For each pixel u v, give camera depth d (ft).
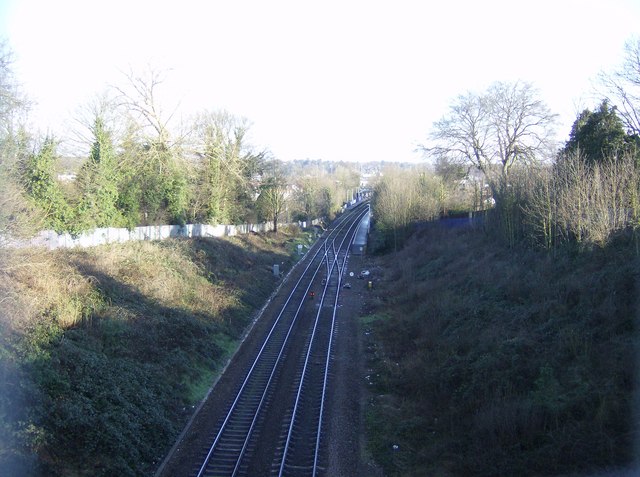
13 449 32.65
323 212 300.20
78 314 54.90
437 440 44.09
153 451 41.86
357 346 75.05
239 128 174.19
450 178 167.53
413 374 58.18
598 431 35.17
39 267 58.65
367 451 43.98
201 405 52.60
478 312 66.23
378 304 99.25
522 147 140.67
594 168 69.87
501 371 47.88
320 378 60.90
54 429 37.04
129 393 46.06
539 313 56.49
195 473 39.24
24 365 40.50
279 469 40.09
